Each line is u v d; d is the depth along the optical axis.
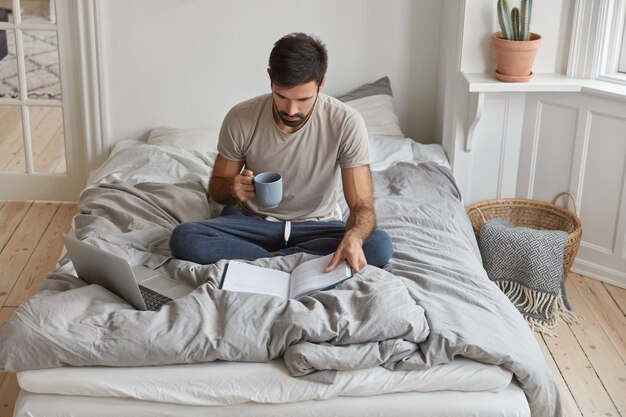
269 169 2.87
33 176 4.19
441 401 2.25
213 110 4.13
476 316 2.42
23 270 3.56
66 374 2.21
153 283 2.55
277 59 2.52
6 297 3.34
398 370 2.25
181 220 3.07
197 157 3.76
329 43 4.06
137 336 2.23
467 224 3.23
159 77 4.05
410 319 2.29
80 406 2.20
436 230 3.01
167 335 2.24
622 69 3.49
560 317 3.31
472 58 3.57
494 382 2.26
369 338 2.27
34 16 3.90
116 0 3.91
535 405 2.33
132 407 2.21
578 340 3.16
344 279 2.51
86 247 2.41
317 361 2.20
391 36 4.07
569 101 3.51
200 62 4.04
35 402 2.20
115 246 2.73
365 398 2.26
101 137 4.09
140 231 2.85
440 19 4.03
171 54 4.02
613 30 3.42
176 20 3.96
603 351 3.10
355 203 2.79
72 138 4.12
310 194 2.91
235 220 2.86
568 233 3.45
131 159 3.66
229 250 2.72
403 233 2.97
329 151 2.82
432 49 4.09
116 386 2.20
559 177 3.64
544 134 3.63
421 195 3.34
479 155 3.71
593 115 3.46
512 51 3.38
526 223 3.72
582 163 3.54
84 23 3.89
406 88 4.17
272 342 2.25
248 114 2.82
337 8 4.00
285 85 2.53
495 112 3.63
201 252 2.68
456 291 2.54
